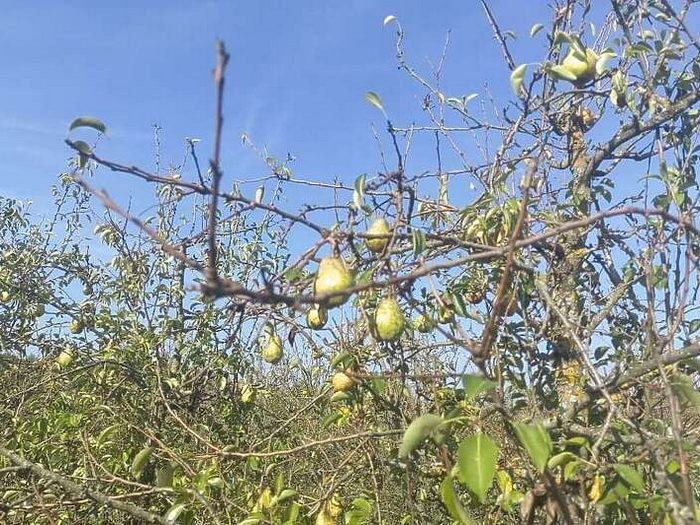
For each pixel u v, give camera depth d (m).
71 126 2.26
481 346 1.98
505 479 2.92
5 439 5.27
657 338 2.64
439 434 2.11
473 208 3.03
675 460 2.21
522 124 3.52
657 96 3.18
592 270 3.37
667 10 3.10
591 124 3.66
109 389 5.26
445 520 3.60
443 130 3.49
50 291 6.70
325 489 3.55
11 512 3.87
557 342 3.01
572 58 2.99
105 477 3.87
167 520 2.90
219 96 1.43
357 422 3.79
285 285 2.37
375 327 2.61
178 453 3.90
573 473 2.36
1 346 6.45
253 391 5.20
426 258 2.97
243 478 3.81
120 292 5.91
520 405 3.01
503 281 1.93
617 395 3.00
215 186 1.50
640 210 1.89
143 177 2.32
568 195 3.55
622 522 2.52
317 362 4.82
